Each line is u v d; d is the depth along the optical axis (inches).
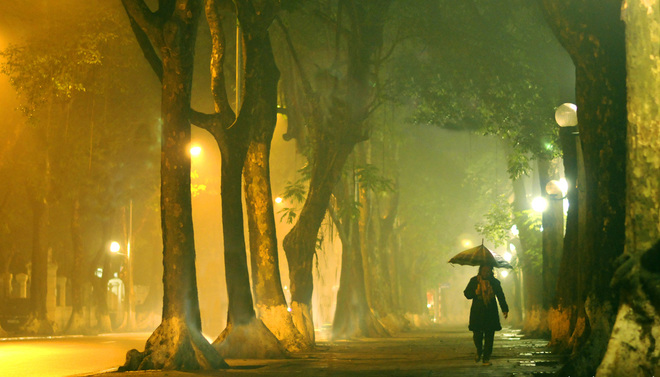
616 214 513.7
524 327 1915.6
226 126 932.0
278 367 802.2
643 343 396.8
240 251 949.8
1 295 2466.8
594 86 527.5
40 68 1574.8
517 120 1371.8
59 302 2726.4
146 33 779.4
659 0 412.5
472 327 822.5
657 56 411.2
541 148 1389.0
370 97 1359.5
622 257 411.2
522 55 1282.0
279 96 1493.6
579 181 909.2
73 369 839.7
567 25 535.5
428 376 669.9
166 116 788.0
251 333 951.0
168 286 771.4
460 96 1462.8
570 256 1113.4
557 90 1289.4
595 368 520.4
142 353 756.0
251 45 928.9
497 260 839.1
